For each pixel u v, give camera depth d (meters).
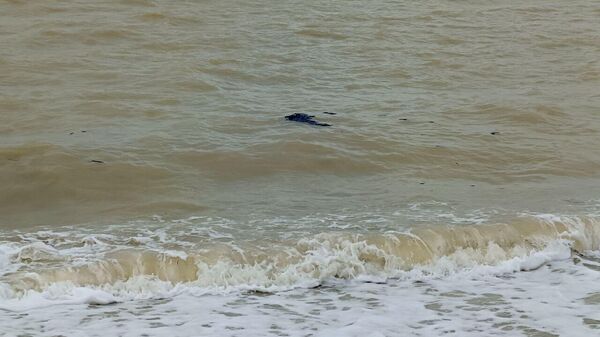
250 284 12.48
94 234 13.66
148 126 18.97
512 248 13.91
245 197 15.70
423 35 29.06
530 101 22.27
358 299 12.09
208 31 27.55
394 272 13.09
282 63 24.97
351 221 14.40
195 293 12.17
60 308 11.41
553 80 24.80
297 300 12.02
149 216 14.66
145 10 29.02
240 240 13.43
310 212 14.90
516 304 11.99
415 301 12.05
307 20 29.72
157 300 11.90
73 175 16.20
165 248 13.00
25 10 28.14
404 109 21.31
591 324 11.33
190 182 16.31
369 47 27.25
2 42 24.72
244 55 25.33
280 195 15.83
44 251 12.75
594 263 13.81
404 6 32.88
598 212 15.12
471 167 17.73
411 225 14.16
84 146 17.50
